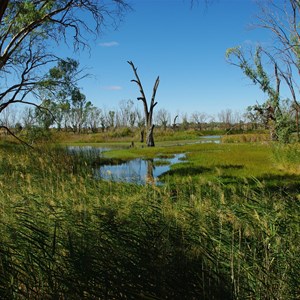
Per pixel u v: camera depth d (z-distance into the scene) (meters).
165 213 5.94
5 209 6.81
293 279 3.77
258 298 3.60
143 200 7.31
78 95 22.45
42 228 5.55
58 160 16.52
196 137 64.44
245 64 20.73
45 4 19.86
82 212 6.08
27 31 20.61
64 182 11.09
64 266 4.02
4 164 14.20
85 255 3.99
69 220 5.67
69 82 21.91
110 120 91.62
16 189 9.68
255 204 6.59
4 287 3.65
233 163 19.84
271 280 3.78
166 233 4.69
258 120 23.00
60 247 4.64
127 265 3.91
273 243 4.50
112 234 4.62
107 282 3.64
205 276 3.77
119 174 17.02
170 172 17.39
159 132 66.31
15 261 4.42
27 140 23.20
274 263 4.15
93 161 22.80
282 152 18.55
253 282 3.81
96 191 9.43
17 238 4.73
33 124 23.05
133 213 6.18
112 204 7.15
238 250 4.29
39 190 9.34
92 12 19.25
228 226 5.42
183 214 6.05
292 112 20.53
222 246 4.52
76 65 21.78
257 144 35.50
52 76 21.55
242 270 3.96
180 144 44.81
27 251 4.16
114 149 37.59
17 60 21.92
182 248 4.31
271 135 22.11
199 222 5.40
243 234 4.84
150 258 4.02
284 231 5.00
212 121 101.00
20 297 3.77
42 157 16.48
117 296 3.60
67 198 8.24
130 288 3.62
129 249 4.36
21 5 19.33
